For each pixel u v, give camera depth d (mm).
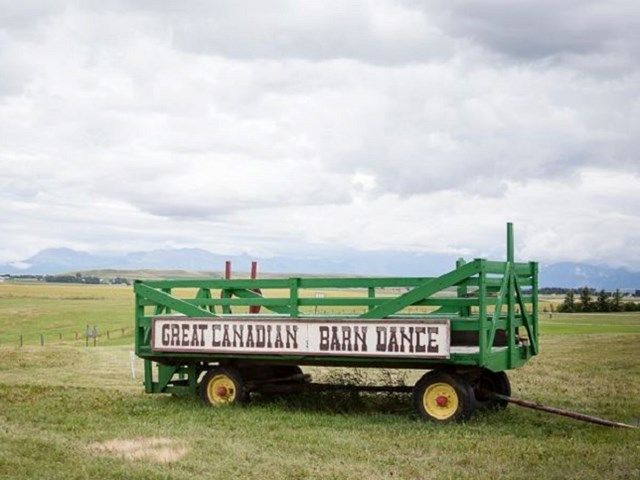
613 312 129875
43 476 10125
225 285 17172
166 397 18156
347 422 14469
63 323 104062
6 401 17500
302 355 15648
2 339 80750
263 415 15297
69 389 19688
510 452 11680
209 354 16688
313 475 10281
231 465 10867
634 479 9977
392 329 14781
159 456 11438
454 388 14305
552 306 139875
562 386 20172
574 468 10594
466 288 15781
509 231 15422
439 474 10359
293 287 16172
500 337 16234
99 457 11289
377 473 10406
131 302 168750
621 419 15133
